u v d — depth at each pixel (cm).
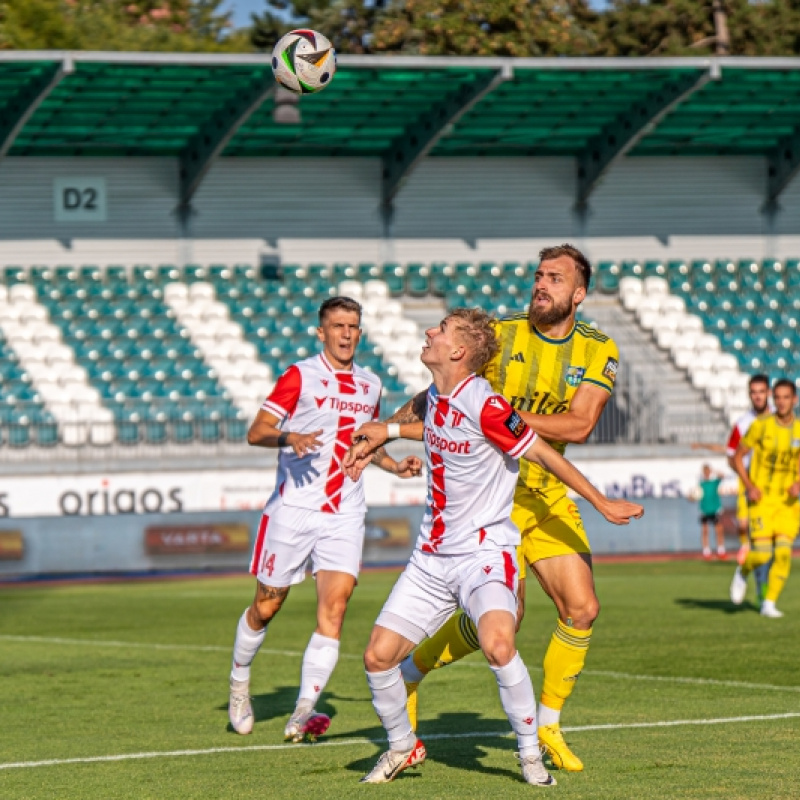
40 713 2219
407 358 7431
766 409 3625
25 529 5750
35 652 3123
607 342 1736
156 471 6134
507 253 8125
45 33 10438
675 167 8306
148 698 2384
